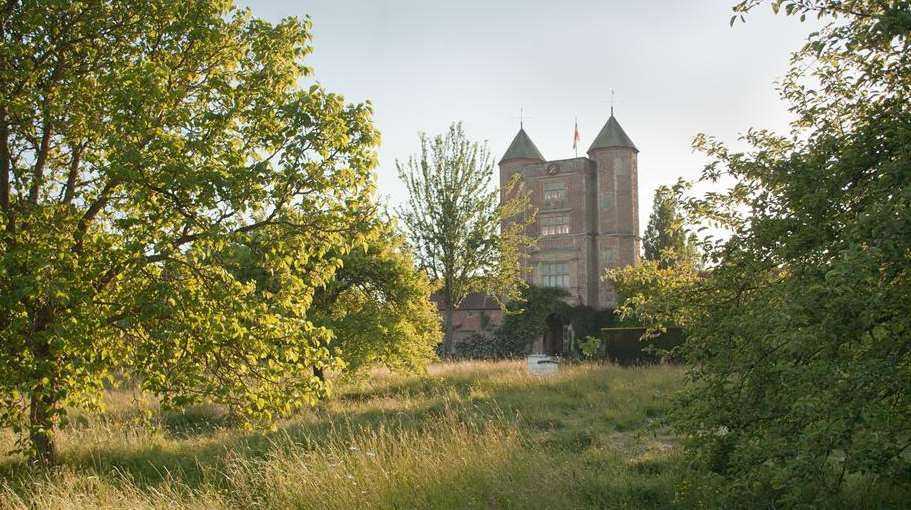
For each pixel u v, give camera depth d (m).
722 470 6.46
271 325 9.64
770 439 5.34
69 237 8.88
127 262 8.59
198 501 8.19
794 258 5.76
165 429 14.10
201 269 9.62
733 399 6.23
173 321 8.92
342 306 19.36
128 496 8.17
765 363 5.88
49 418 8.74
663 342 25.05
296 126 9.41
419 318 20.06
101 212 10.30
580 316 45.19
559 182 47.62
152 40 10.05
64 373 8.70
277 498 8.17
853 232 4.70
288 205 10.02
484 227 33.69
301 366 9.97
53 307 9.03
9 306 8.03
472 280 34.44
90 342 8.63
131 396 17.20
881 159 5.42
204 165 8.76
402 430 11.98
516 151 49.22
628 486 8.32
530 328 43.88
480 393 16.73
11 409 8.89
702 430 6.61
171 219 9.00
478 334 44.91
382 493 7.99
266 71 10.11
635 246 47.41
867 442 4.44
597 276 46.97
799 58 7.04
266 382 9.95
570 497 8.00
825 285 4.75
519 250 47.56
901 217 4.51
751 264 6.34
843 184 5.54
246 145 10.02
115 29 9.83
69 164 10.77
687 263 7.70
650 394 15.10
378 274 19.14
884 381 4.57
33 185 9.79
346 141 9.61
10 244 8.78
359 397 18.97
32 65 9.22
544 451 10.22
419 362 19.34
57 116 9.02
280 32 10.58
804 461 4.59
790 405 5.29
